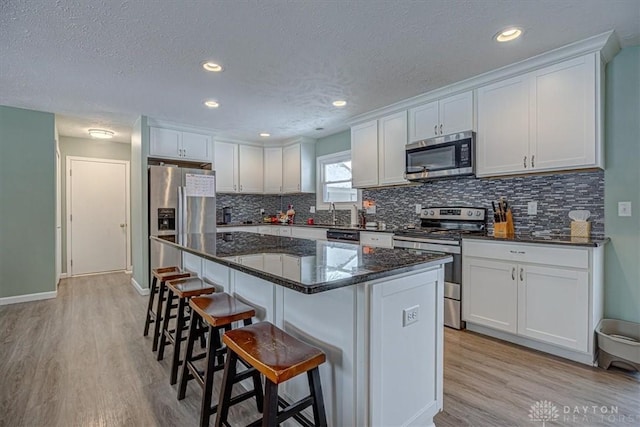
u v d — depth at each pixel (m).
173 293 2.41
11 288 3.79
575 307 2.23
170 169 4.33
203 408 1.58
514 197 3.02
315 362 1.23
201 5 1.87
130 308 3.62
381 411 1.33
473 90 3.00
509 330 2.54
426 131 3.40
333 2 1.85
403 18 2.01
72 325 3.09
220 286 2.39
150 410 1.79
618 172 2.43
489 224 3.20
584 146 2.36
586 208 2.59
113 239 5.68
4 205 3.74
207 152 4.87
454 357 2.38
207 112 3.94
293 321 1.63
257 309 1.92
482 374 2.13
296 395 1.63
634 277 2.36
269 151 5.80
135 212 4.53
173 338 2.23
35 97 3.39
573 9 1.92
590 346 2.18
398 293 1.41
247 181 5.62
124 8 1.88
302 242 2.39
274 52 2.44
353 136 4.30
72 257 5.33
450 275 2.92
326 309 1.43
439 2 1.86
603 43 2.24
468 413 1.73
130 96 3.35
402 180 3.67
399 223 4.11
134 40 2.24
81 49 2.36
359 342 1.29
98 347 2.59
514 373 2.15
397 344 1.41
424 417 1.55
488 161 2.89
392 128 3.78
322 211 5.42
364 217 4.47
